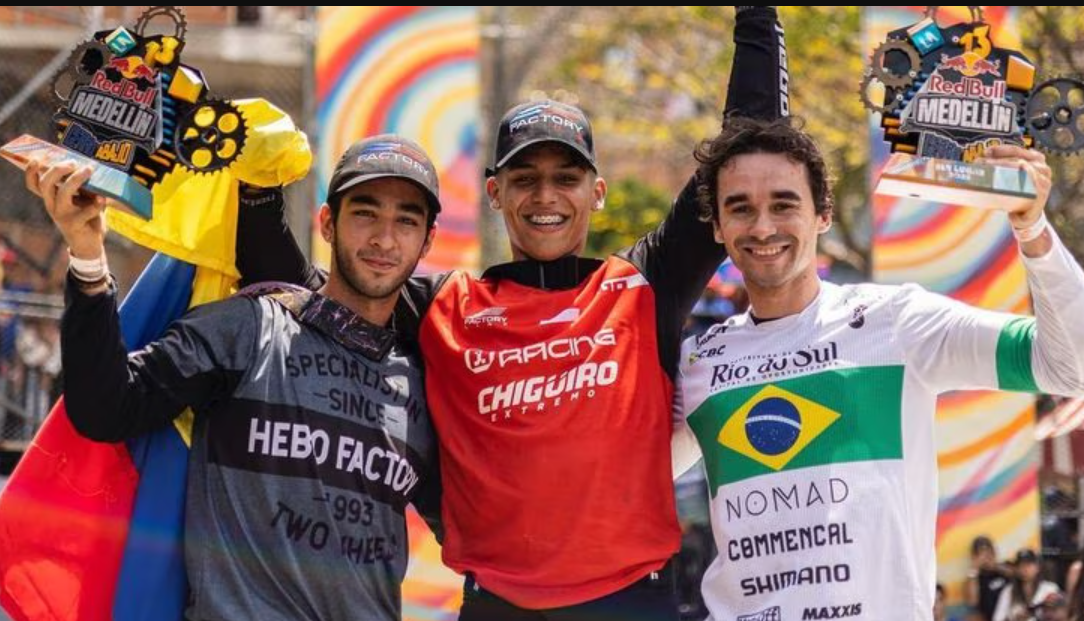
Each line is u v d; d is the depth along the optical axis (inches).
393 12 372.8
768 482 160.4
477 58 372.5
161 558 164.4
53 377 380.8
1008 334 154.6
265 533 159.0
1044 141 160.2
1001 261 343.3
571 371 168.9
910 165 154.6
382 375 169.8
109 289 153.5
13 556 166.2
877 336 162.1
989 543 330.3
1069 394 152.4
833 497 157.2
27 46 450.0
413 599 317.1
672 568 169.9
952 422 335.0
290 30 457.4
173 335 162.6
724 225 165.5
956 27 163.3
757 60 183.6
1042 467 352.5
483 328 174.2
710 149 168.9
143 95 162.4
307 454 161.0
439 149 370.3
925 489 159.2
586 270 181.9
